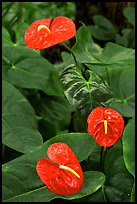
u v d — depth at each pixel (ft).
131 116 6.11
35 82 6.83
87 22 10.10
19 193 4.90
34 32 5.59
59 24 5.55
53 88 6.81
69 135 5.21
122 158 5.41
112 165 5.41
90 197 5.27
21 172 5.01
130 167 4.98
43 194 4.87
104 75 6.31
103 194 5.28
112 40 9.59
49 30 5.50
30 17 9.49
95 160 5.73
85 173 5.07
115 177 5.34
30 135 5.90
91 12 9.99
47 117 7.55
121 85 6.30
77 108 5.64
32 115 6.16
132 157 5.03
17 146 5.72
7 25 8.77
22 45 7.36
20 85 6.80
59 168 4.84
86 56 5.80
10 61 6.96
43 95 7.70
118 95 6.28
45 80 6.85
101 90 5.67
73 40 7.52
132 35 9.16
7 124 5.98
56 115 7.62
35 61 6.95
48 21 5.65
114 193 5.27
